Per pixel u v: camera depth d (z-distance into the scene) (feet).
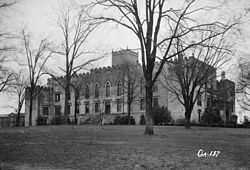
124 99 196.34
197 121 172.96
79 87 182.50
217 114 162.71
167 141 52.31
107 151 38.60
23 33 153.28
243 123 159.63
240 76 127.95
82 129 91.15
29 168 29.27
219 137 67.21
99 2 69.10
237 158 34.40
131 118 177.17
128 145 44.98
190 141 53.52
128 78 180.24
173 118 168.14
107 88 209.36
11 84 144.46
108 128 98.48
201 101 179.73
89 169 28.58
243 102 143.84
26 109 242.37
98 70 215.10
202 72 120.16
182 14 68.23
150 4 68.49
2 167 29.78
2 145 45.62
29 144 46.83
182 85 115.85
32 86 157.58
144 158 33.58
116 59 207.41
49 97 232.53
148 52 68.49
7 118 272.10
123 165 29.99
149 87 68.69
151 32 68.54
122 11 69.05
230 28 67.62
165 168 28.71
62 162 31.91
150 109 68.54
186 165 30.12
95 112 212.84
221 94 167.63
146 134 67.51
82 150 39.60
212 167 29.40
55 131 80.43
